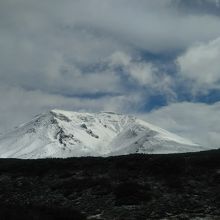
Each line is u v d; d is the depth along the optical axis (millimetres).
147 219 46219
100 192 55188
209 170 59469
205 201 50656
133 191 53500
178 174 59062
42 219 40594
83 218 45938
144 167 61719
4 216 38625
